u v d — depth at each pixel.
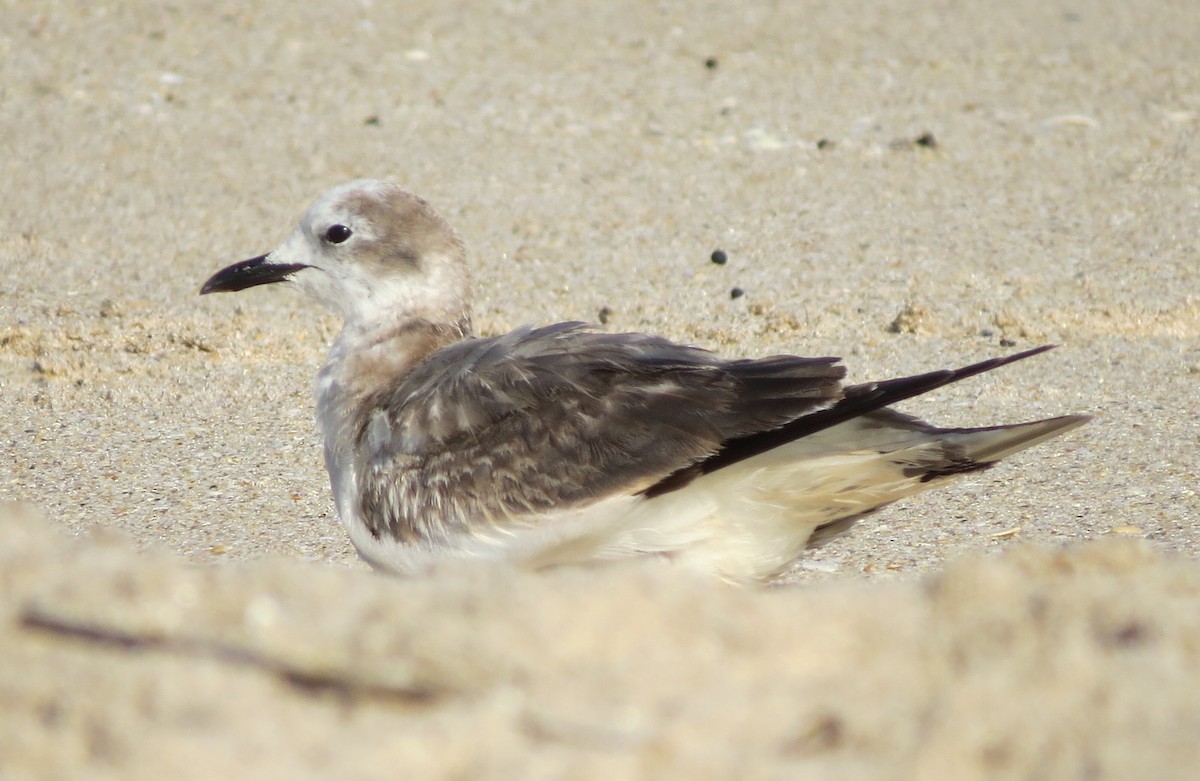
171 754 5.77
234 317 16.89
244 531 12.12
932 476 9.73
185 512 12.48
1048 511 12.23
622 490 9.70
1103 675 6.35
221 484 13.09
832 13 28.88
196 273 18.11
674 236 19.41
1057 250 18.75
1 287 17.45
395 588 7.16
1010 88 24.73
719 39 27.27
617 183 21.12
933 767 5.82
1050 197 20.52
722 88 24.80
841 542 11.80
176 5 27.80
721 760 5.84
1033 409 14.58
